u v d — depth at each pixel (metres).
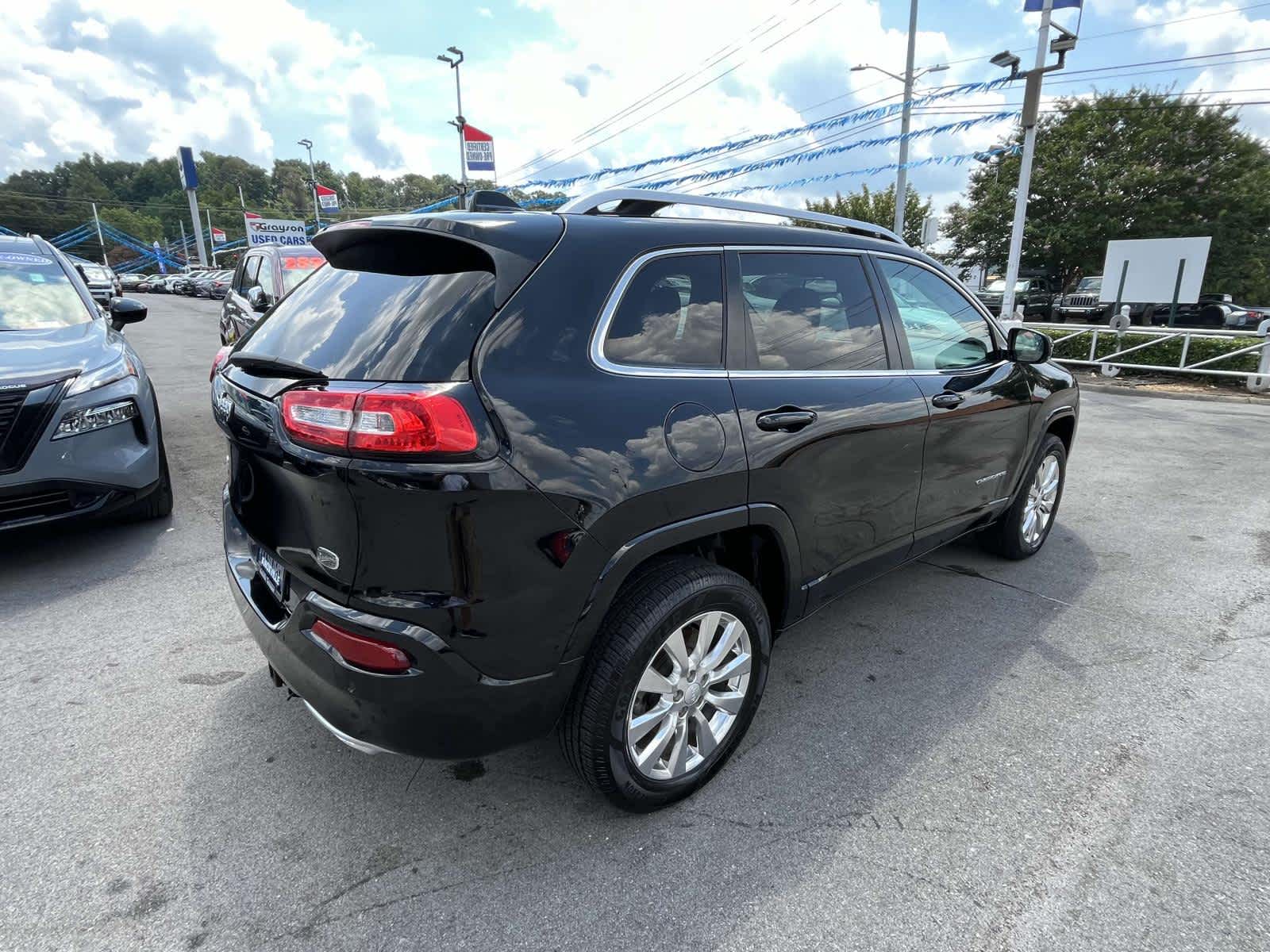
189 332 19.47
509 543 1.76
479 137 24.75
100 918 1.85
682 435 2.06
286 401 1.82
